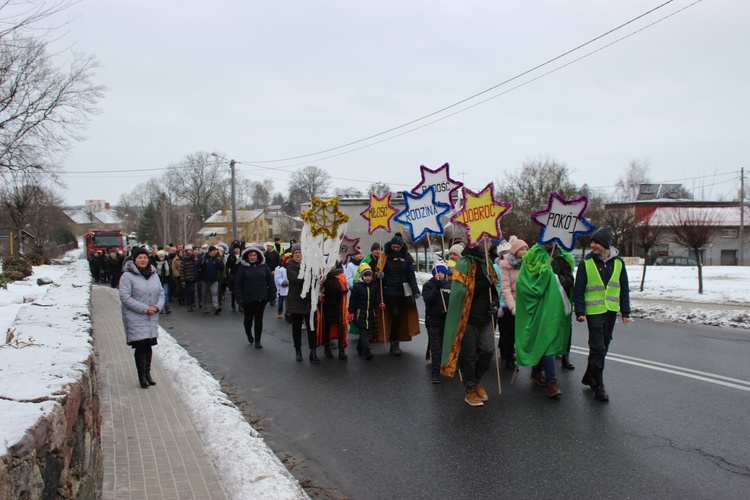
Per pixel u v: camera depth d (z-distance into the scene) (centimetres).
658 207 4631
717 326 1192
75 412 314
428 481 465
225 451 496
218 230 7744
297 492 421
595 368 663
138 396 695
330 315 940
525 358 688
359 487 458
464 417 620
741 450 505
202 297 1612
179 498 414
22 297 1113
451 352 668
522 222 3859
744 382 718
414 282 975
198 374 775
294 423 619
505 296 765
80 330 547
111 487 434
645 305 1441
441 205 995
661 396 667
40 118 1872
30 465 234
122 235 3925
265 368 884
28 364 365
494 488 448
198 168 7569
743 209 4647
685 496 426
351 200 2523
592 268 671
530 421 599
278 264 1625
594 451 513
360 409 661
